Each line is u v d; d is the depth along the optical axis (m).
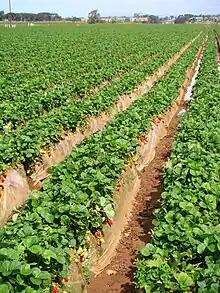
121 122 12.33
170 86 19.38
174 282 5.53
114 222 8.67
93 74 22.38
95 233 7.75
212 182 8.12
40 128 11.98
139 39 57.84
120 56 34.84
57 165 8.77
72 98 18.34
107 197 8.09
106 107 16.30
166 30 91.00
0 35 63.25
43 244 5.93
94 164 8.88
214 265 5.54
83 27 104.62
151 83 25.17
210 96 16.56
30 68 25.72
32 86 18.92
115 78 23.92
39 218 6.59
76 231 6.93
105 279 7.59
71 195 7.18
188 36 66.88
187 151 9.88
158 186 11.51
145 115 13.63
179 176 8.50
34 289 5.36
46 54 34.84
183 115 15.38
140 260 6.38
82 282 6.80
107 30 88.56
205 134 10.98
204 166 8.91
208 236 5.93
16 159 10.62
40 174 11.43
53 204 7.04
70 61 29.41
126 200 9.87
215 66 27.44
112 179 8.73
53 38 58.09
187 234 6.26
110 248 8.15
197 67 35.41
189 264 5.79
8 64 27.58
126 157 10.50
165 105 16.22
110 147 10.12
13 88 18.17
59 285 6.11
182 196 7.64
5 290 4.96
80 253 7.05
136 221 9.64
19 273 5.21
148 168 12.81
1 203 9.62
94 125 15.16
